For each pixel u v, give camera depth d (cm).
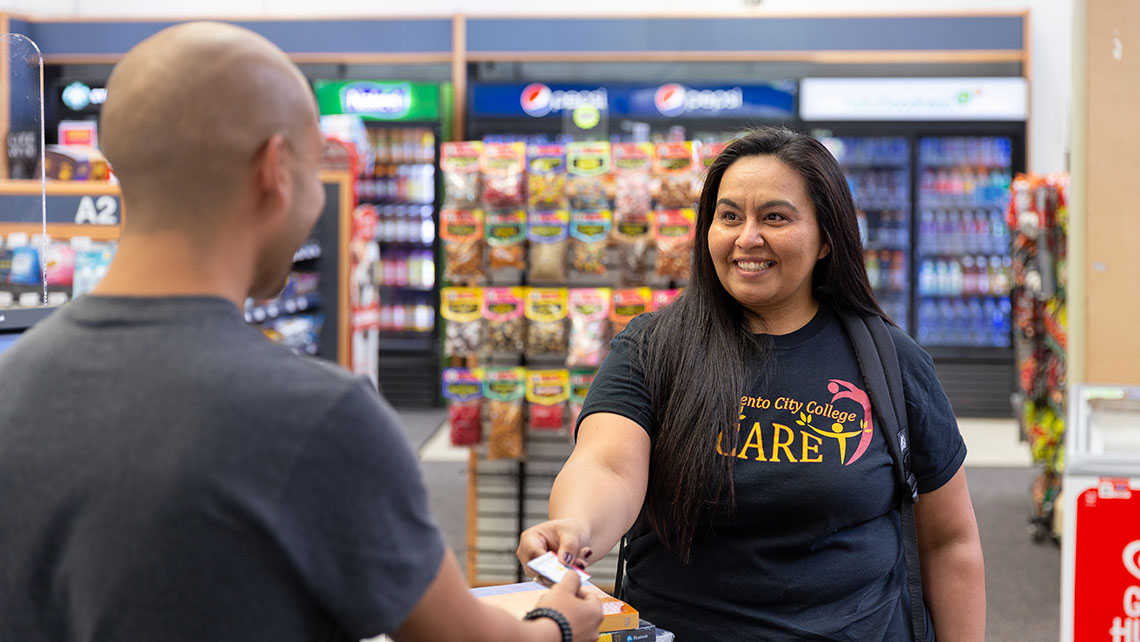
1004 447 813
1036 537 561
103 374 103
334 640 105
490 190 458
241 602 98
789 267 179
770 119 925
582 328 455
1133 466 242
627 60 942
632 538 192
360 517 100
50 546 102
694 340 183
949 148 938
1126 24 261
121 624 98
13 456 103
